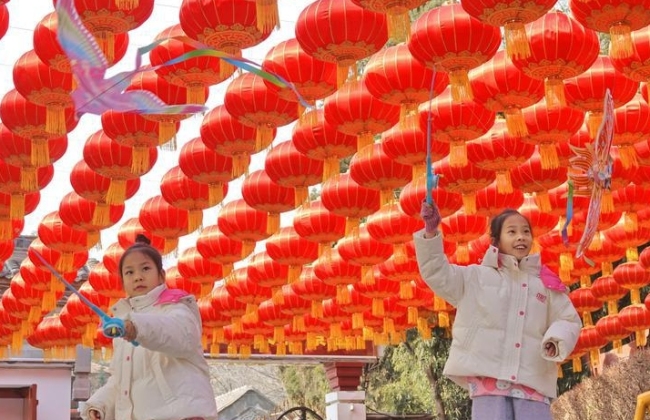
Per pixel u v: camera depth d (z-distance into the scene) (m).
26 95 7.42
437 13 6.82
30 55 7.36
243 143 8.30
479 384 4.76
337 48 6.80
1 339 13.71
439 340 18.91
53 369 16.89
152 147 8.62
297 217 10.40
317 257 11.10
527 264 4.97
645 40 7.00
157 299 4.59
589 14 6.47
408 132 8.27
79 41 3.39
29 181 8.76
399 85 7.33
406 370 20.70
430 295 12.86
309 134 8.34
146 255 4.80
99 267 11.82
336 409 17.25
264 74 3.61
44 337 14.13
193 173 8.92
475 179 8.97
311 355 17.33
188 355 4.41
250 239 10.33
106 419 4.76
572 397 17.03
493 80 7.41
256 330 14.28
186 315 4.40
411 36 6.87
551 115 7.88
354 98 7.76
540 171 9.11
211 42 6.61
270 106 7.68
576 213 10.69
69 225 10.06
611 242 11.66
